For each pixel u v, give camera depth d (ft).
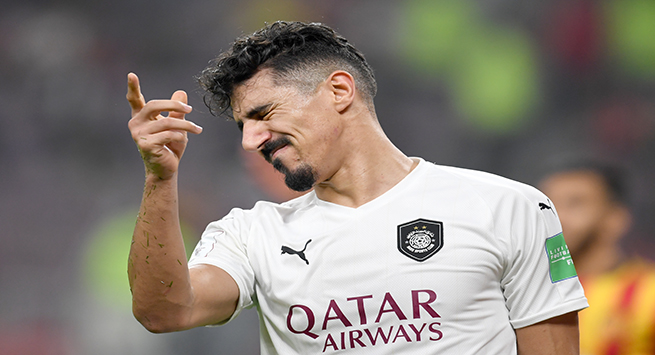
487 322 22.62
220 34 111.75
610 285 43.68
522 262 23.04
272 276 23.84
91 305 80.18
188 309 22.17
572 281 23.73
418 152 110.73
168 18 110.83
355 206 24.30
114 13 110.11
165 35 110.52
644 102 109.91
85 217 93.91
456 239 22.89
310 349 23.20
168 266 21.27
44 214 93.56
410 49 113.91
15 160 99.71
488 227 22.99
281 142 23.31
